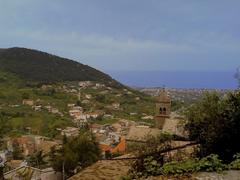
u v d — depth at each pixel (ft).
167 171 28.17
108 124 416.26
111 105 579.89
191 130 42.19
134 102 607.78
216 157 28.60
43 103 523.70
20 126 379.55
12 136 330.54
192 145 40.45
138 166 33.73
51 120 419.33
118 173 37.99
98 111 520.01
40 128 380.99
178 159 36.42
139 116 483.51
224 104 39.70
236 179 26.22
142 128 123.24
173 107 215.72
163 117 163.94
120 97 645.10
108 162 42.42
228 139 38.27
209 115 40.19
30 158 244.63
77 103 568.82
